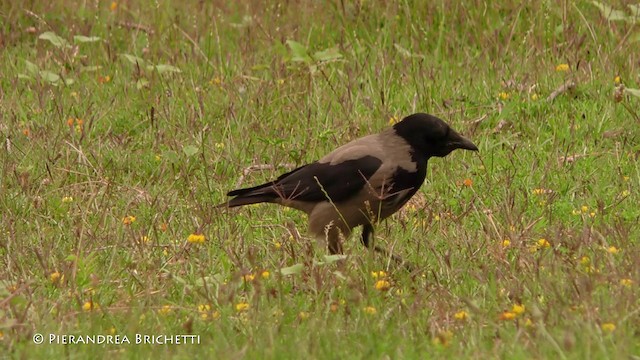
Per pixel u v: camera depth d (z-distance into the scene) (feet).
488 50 53.57
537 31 54.19
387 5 56.18
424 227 37.19
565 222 37.83
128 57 52.65
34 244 36.60
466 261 33.83
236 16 58.90
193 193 40.98
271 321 29.09
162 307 30.53
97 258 34.60
